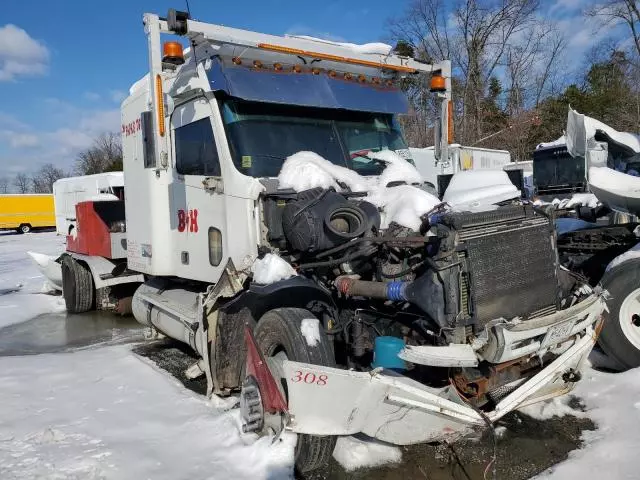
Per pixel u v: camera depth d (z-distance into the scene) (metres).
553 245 3.86
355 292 3.79
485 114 32.78
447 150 6.22
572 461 3.57
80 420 4.40
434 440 3.54
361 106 5.28
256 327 4.00
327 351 3.63
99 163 61.31
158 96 4.89
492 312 3.44
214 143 4.74
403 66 5.78
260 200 4.28
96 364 5.98
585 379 4.79
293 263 4.20
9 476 3.53
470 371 3.43
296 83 4.96
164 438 4.04
